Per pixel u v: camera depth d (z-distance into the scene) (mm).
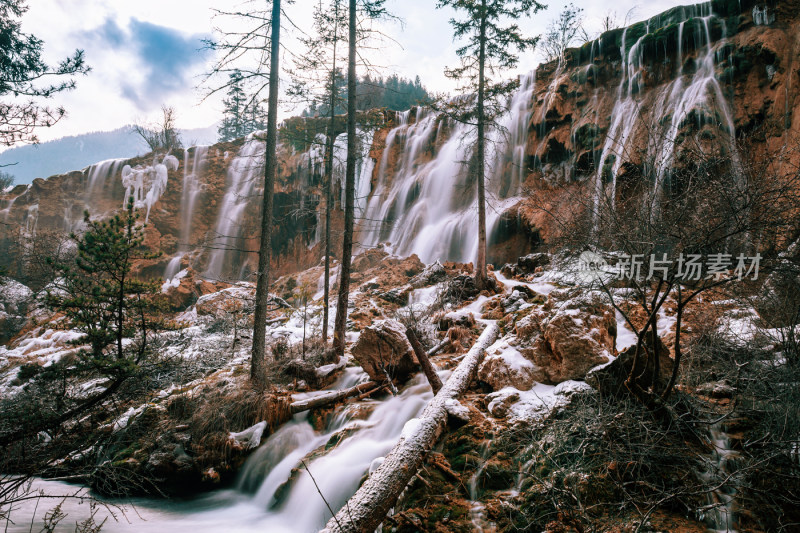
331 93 15930
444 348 9812
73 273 8500
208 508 7160
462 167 25859
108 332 8102
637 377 5227
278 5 10367
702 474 4457
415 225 26453
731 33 18266
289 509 6621
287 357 10875
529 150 23781
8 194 33844
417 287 16984
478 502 4879
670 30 19703
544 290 12141
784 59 16016
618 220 4977
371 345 8766
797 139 5094
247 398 8555
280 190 31469
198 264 32844
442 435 6020
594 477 4551
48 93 7793
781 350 5621
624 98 20812
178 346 13406
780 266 4371
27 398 8086
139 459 7969
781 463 4328
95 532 5852
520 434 5438
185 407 9031
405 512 4863
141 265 31641
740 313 6625
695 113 16875
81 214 33719
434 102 17156
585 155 20359
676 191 4883
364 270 22047
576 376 6285
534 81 25328
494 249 21812
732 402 5309
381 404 7918
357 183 30172
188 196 34688
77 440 8430
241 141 36344
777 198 4145
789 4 17094
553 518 4336
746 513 4066
